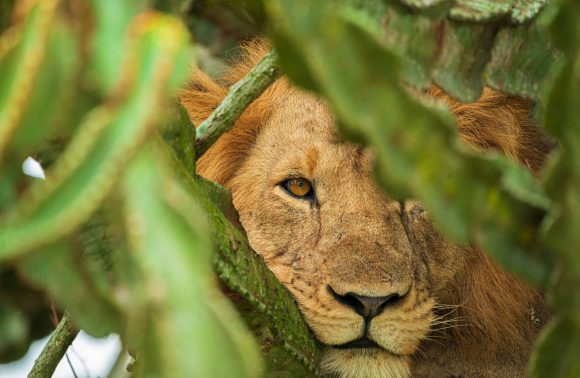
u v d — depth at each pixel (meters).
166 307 2.78
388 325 7.82
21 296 3.81
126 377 5.99
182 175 4.06
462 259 8.54
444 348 8.66
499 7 4.05
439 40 3.92
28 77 2.67
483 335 8.73
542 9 4.14
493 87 4.16
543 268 3.59
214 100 9.37
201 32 9.51
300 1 2.94
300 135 8.59
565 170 3.37
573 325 3.51
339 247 7.98
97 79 2.72
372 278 7.74
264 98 9.11
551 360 3.57
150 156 2.87
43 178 3.06
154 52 2.68
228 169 9.31
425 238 8.30
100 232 3.43
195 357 2.76
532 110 4.53
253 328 5.32
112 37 2.72
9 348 3.81
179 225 2.85
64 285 3.12
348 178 8.26
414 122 3.16
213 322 2.82
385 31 3.76
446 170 3.31
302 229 8.45
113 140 2.63
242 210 8.93
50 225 2.62
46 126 2.75
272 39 3.12
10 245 2.63
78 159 2.63
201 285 2.83
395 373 7.98
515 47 4.17
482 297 8.69
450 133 3.25
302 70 3.09
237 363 2.81
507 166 3.49
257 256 5.21
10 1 3.20
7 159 2.79
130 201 2.79
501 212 3.50
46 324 4.86
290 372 5.80
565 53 3.40
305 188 8.54
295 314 5.79
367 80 3.04
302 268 8.17
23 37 2.69
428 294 8.17
